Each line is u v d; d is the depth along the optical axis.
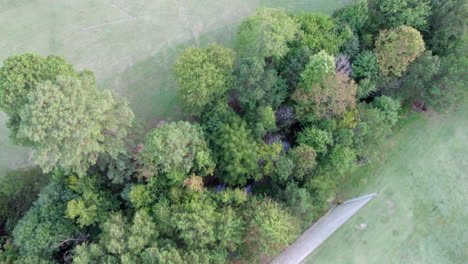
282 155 37.06
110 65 49.72
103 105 29.94
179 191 33.88
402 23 42.91
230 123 38.41
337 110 37.28
